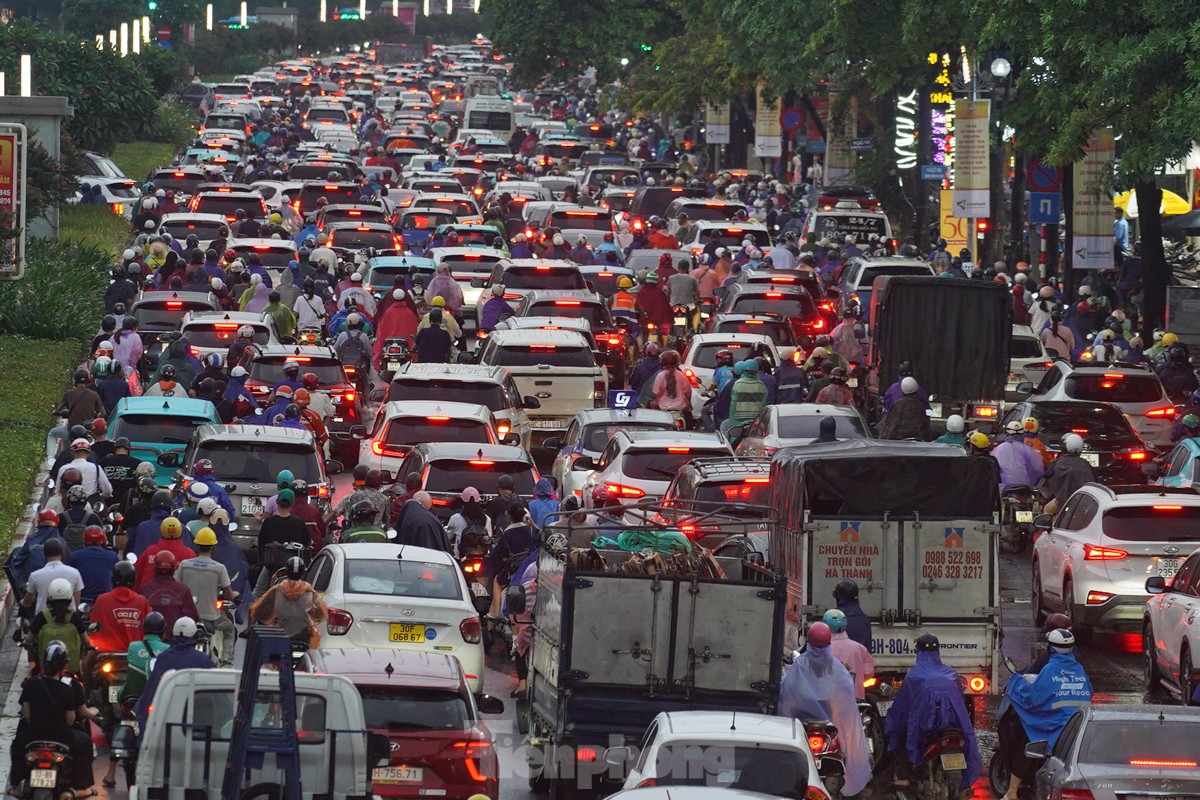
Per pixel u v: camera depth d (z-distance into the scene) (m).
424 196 191.38
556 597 50.34
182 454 79.62
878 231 173.50
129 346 99.69
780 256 146.88
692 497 70.56
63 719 47.09
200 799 41.06
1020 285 134.25
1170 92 109.81
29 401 108.38
